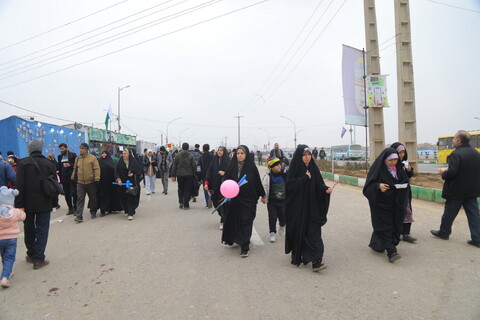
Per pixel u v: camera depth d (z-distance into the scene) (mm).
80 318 3004
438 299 3252
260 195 5109
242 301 3275
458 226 6180
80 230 6504
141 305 3229
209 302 3266
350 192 11773
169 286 3680
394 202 4312
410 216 5199
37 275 4105
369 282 3697
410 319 2883
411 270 4043
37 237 4410
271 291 3502
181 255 4793
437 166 29547
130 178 7684
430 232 5824
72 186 8078
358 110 14906
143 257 4723
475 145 23625
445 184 5227
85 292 3566
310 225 4082
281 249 5066
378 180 4438
